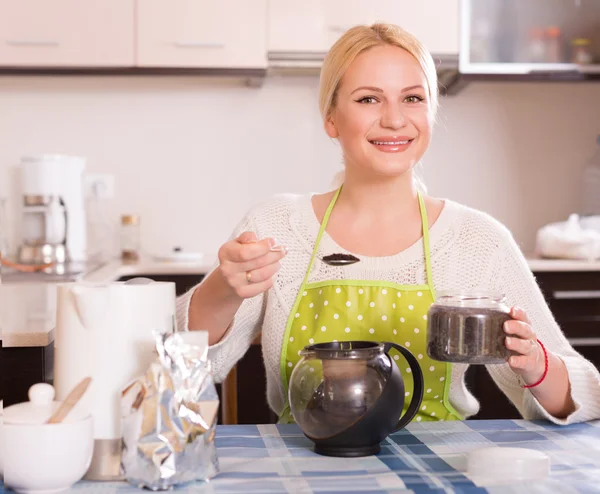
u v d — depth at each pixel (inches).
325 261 55.4
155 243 129.1
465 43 117.5
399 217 61.9
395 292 57.7
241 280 47.3
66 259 115.4
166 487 35.7
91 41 114.9
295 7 116.4
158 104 128.2
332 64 59.4
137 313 38.1
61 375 38.4
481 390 106.4
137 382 36.4
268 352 61.4
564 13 119.5
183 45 115.6
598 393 49.7
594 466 39.1
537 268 110.5
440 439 44.8
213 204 129.4
